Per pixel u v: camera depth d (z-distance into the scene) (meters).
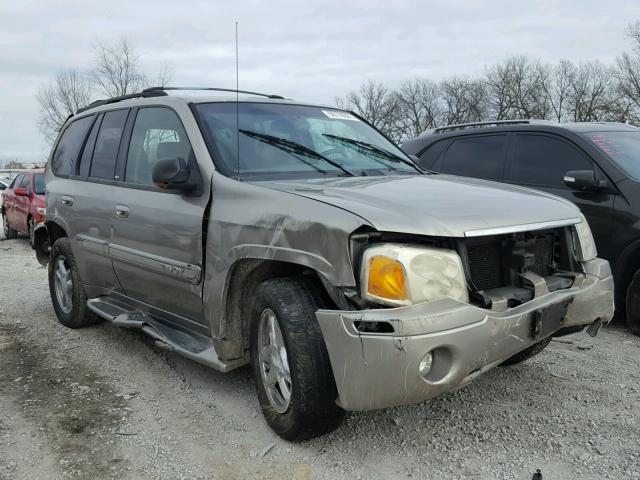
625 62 50.88
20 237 13.96
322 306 2.95
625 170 5.14
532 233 3.21
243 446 3.20
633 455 2.98
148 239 4.00
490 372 4.10
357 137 4.46
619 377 4.00
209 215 3.50
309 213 2.93
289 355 2.95
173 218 3.76
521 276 3.08
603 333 5.00
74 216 5.01
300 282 3.07
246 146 3.79
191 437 3.32
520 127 6.12
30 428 3.45
